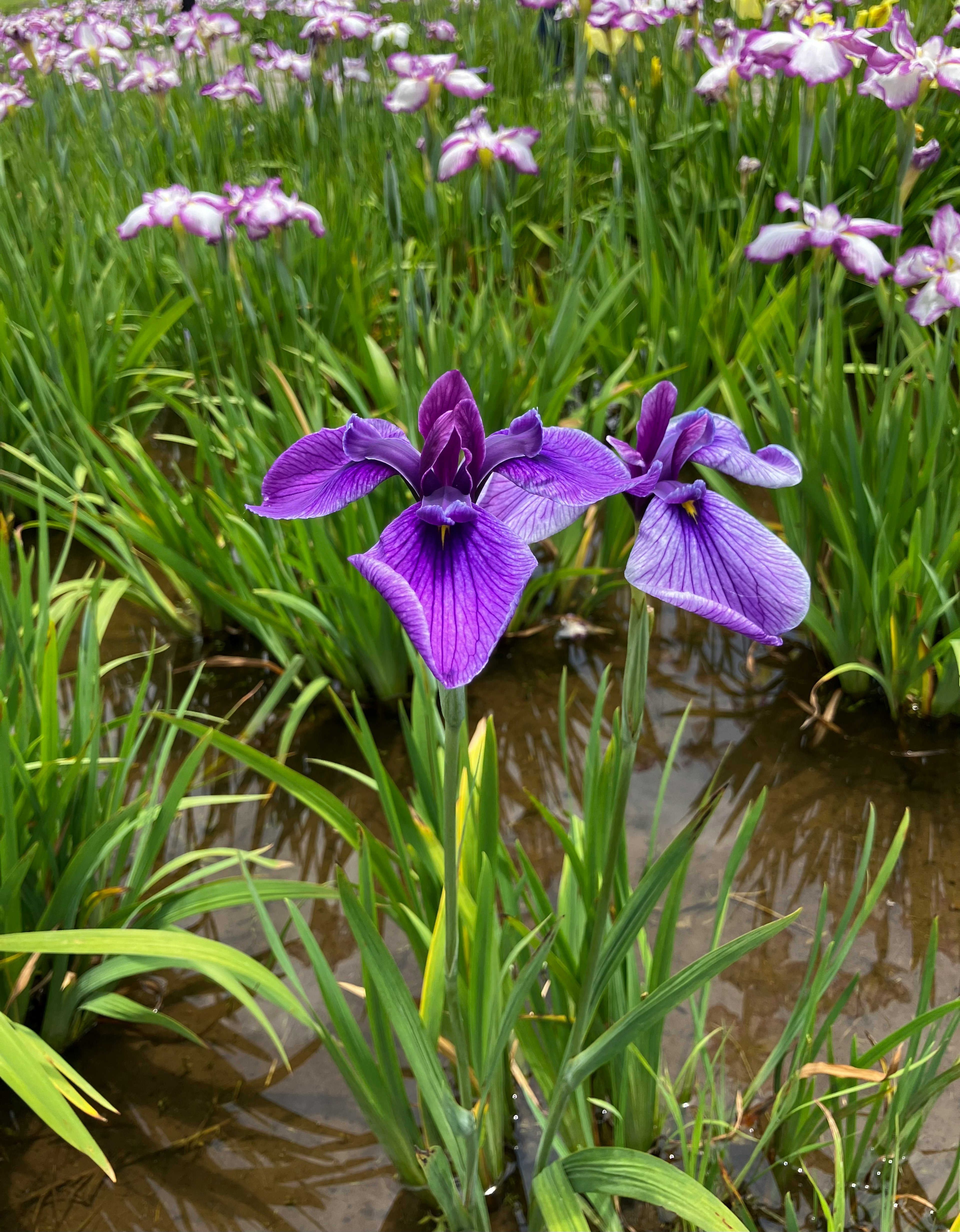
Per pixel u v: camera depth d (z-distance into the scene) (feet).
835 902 3.38
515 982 2.60
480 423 1.95
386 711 4.36
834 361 4.36
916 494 4.04
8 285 6.27
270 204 4.98
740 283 5.42
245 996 2.72
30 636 3.52
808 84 4.27
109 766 4.07
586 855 2.70
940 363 4.19
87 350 5.62
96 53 10.00
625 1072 2.66
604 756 2.83
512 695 4.43
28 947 2.56
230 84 8.74
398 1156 2.68
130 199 7.66
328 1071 3.01
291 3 14.87
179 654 4.86
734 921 3.34
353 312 5.78
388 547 1.88
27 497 4.71
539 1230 2.67
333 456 2.01
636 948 3.14
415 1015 2.34
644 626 1.96
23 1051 2.47
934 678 4.03
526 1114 2.91
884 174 6.22
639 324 5.82
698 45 7.52
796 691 4.35
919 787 3.80
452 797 2.05
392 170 4.54
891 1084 2.74
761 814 3.00
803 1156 2.74
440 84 5.25
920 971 3.13
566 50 11.50
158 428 6.87
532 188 8.02
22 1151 2.85
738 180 6.61
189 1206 2.74
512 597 1.83
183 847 3.78
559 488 1.96
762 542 1.96
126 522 4.49
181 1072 3.01
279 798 3.98
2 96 8.81
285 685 4.12
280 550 4.15
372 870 2.87
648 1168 2.38
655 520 1.96
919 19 6.99
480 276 6.69
